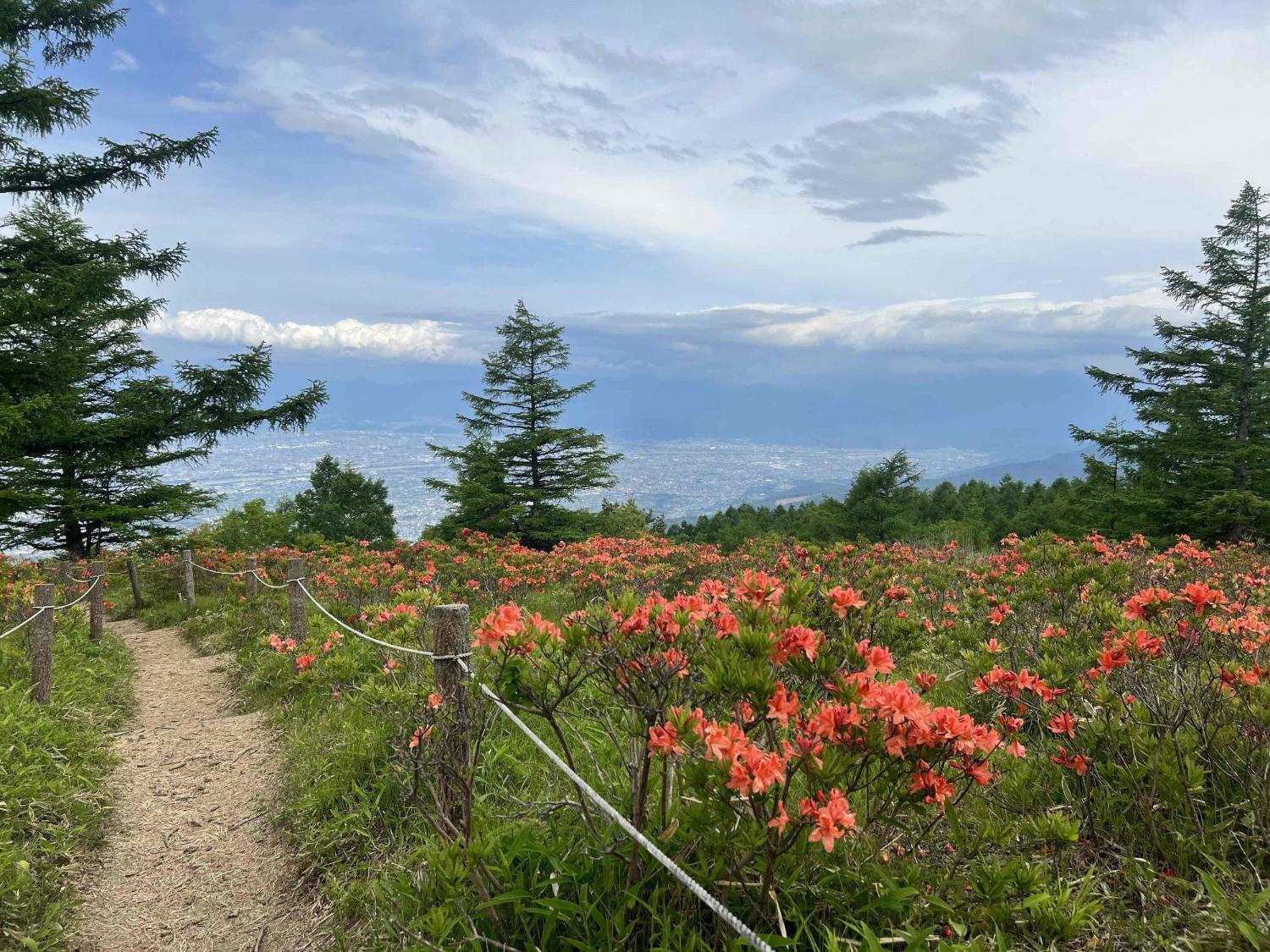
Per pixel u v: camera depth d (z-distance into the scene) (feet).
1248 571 22.94
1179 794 8.45
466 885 8.15
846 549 21.98
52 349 47.93
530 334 84.64
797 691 9.29
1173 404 63.82
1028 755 10.67
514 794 11.37
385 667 18.30
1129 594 17.70
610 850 7.57
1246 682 9.46
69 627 29.86
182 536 57.41
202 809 14.55
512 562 35.06
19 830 12.19
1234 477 59.82
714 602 8.45
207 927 10.61
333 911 10.39
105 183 46.42
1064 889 7.28
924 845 8.59
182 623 37.65
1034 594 16.02
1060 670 10.64
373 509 140.05
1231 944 6.51
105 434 48.93
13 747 14.53
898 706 6.45
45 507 48.29
